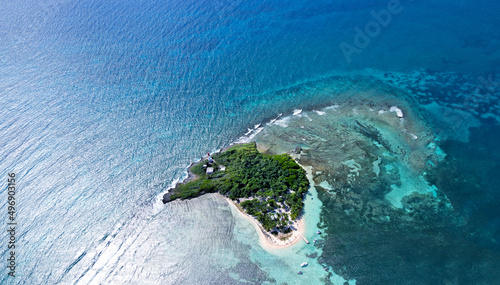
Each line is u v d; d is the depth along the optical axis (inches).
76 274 2065.7
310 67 3939.5
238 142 3053.6
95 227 2329.0
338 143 2965.1
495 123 3056.1
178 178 2699.3
